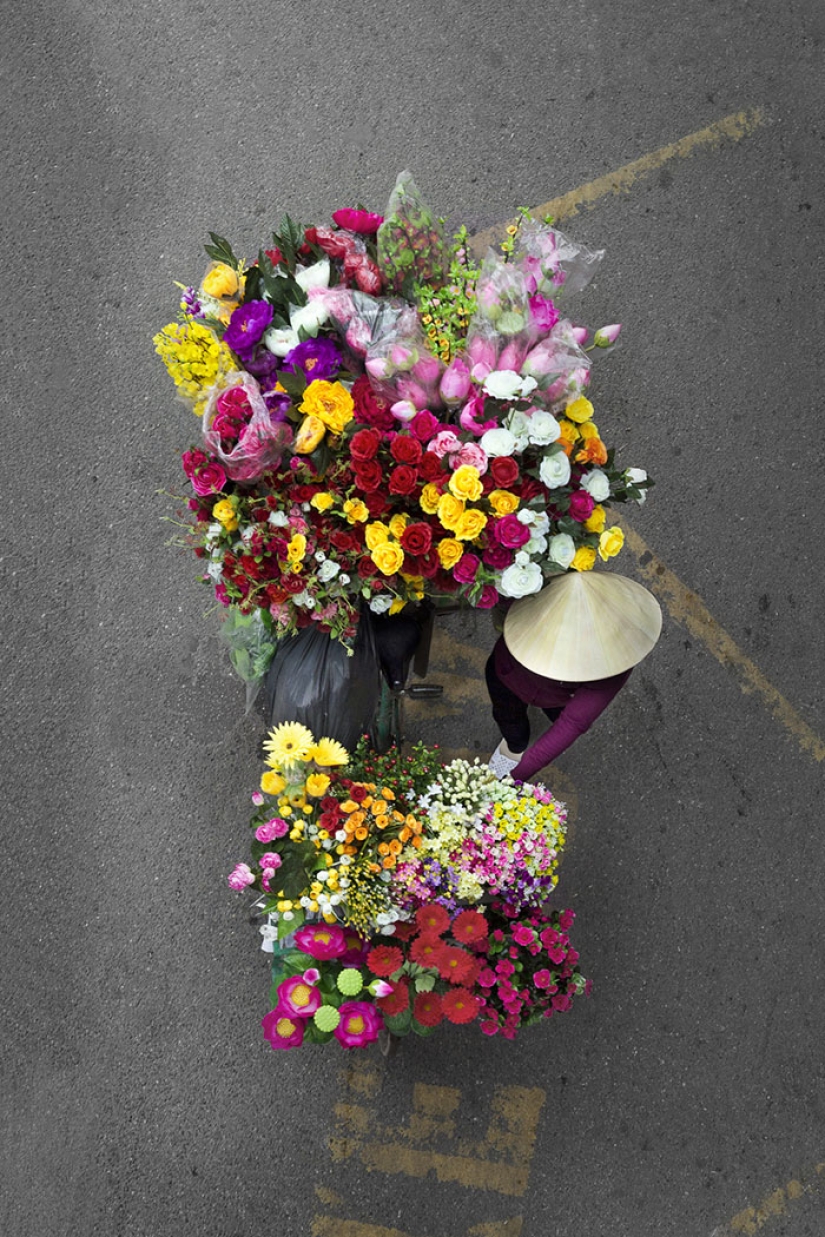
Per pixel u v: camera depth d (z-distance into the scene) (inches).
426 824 111.0
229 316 106.7
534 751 112.8
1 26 169.2
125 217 164.2
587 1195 145.1
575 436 101.7
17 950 149.6
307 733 106.0
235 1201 145.0
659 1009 149.3
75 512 157.6
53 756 153.2
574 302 162.4
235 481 99.5
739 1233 144.5
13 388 160.4
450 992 106.4
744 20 170.4
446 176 165.6
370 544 95.3
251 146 165.8
